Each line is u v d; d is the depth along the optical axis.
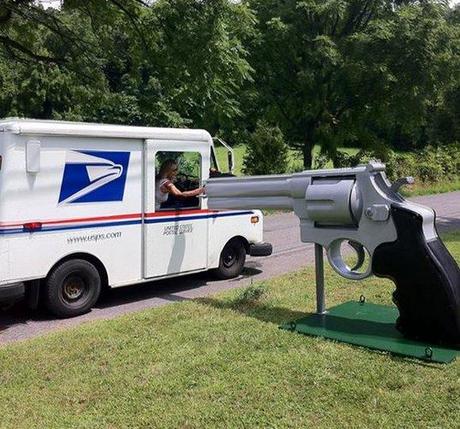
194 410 4.08
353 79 22.53
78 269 7.06
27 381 4.70
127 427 3.89
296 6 22.91
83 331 5.90
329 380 4.50
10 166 6.43
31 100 35.19
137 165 7.55
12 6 13.42
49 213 6.76
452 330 5.06
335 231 5.79
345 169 5.72
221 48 13.68
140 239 7.64
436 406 4.04
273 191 6.30
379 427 3.79
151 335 5.69
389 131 30.75
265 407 4.10
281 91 24.81
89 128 7.00
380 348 5.11
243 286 8.03
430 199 22.22
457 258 9.17
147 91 18.23
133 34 14.68
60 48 17.12
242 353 5.11
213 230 8.56
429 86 22.72
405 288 5.26
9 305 7.01
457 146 29.80
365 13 23.75
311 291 7.30
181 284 8.68
